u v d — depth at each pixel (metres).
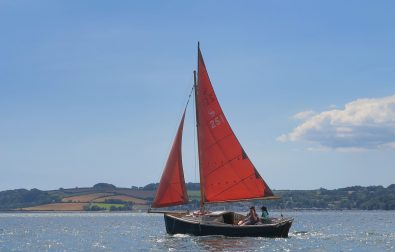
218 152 70.75
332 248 68.25
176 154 69.25
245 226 68.19
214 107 71.00
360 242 78.06
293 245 68.06
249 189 71.06
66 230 123.31
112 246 75.50
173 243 67.12
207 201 70.38
